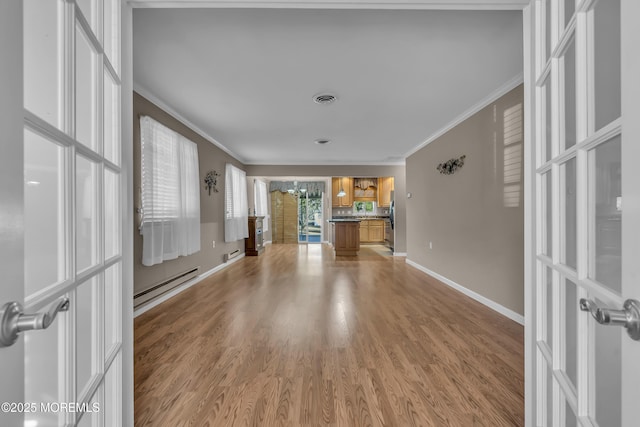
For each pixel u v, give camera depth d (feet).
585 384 2.74
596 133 2.40
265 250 29.07
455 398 5.83
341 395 5.92
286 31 7.23
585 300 2.04
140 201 10.62
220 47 7.91
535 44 4.01
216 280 16.16
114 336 3.81
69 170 2.45
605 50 2.44
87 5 3.13
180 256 13.93
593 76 2.60
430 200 17.46
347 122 14.43
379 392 6.02
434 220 16.88
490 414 5.37
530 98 4.17
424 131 15.97
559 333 3.43
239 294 13.37
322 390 6.08
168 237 12.15
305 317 10.38
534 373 4.14
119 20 3.86
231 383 6.33
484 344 8.24
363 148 20.06
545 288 3.93
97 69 3.16
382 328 9.39
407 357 7.47
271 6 4.30
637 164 1.72
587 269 2.70
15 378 1.57
